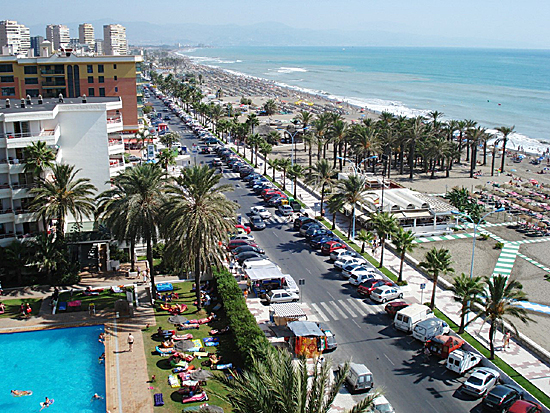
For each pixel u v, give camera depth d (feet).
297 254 246.06
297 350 154.92
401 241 209.97
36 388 137.90
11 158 203.21
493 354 157.48
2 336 163.53
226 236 180.45
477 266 240.32
